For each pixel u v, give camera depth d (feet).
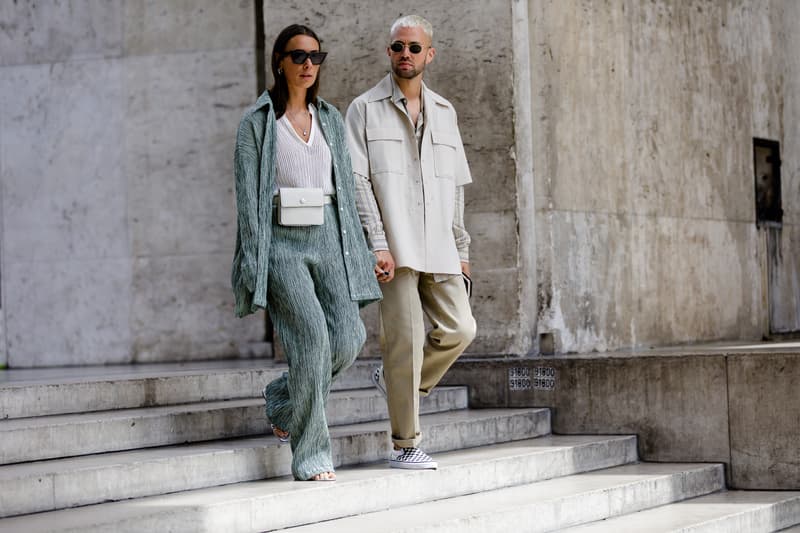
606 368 27.81
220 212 35.63
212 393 24.47
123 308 36.06
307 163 20.24
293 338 19.80
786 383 26.25
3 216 36.91
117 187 36.17
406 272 21.58
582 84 32.89
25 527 16.05
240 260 20.13
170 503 17.95
